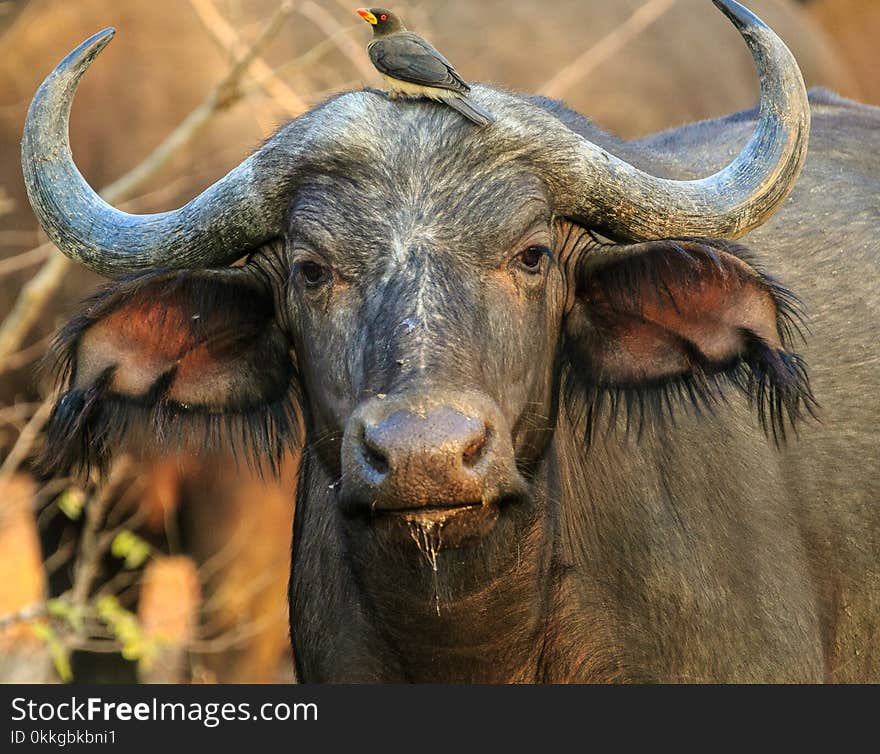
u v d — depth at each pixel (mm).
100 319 11812
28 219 20734
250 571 21031
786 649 12727
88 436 12312
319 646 12938
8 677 20297
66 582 21281
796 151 11977
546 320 11641
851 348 14234
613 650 12500
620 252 12055
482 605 11773
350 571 12328
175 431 12516
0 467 20578
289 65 19734
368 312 10875
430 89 11492
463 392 10203
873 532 13898
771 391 12055
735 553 12758
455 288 10859
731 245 11656
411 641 11984
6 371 20172
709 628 12523
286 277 12102
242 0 22703
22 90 20703
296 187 11695
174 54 21484
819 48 34406
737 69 30875
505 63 26812
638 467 12742
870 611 13969
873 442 14023
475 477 10016
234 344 12398
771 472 13281
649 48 29094
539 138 11641
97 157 21125
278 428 12656
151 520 21078
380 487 9992
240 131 21578
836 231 14828
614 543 12617
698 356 12320
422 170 11305
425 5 26625
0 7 20781
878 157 16000
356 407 10430
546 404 11797
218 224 12000
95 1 21266
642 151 14383
